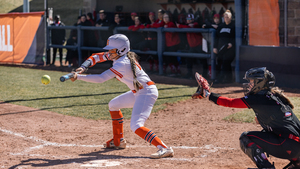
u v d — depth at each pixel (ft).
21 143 42.88
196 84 84.74
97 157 37.22
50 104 65.36
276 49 78.18
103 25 108.06
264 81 28.07
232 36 84.58
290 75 76.54
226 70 87.35
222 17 97.45
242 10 84.43
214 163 34.78
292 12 84.53
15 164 34.40
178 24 92.53
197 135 46.14
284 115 27.73
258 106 28.04
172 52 95.25
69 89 80.12
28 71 109.81
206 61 92.12
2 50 131.34
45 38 123.54
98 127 51.31
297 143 27.61
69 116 57.36
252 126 49.24
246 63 84.02
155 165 33.91
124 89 79.61
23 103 66.08
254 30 85.40
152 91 36.73
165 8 110.73
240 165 34.17
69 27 117.29
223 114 57.31
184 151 39.47
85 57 117.19
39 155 37.93
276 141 28.30
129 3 109.70
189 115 57.72
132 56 36.50
